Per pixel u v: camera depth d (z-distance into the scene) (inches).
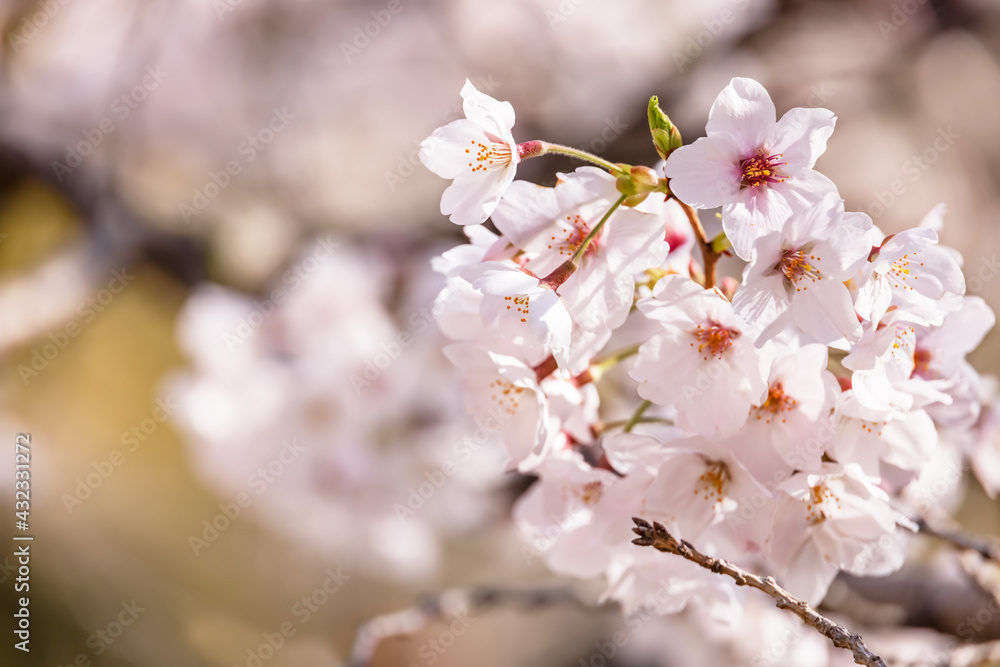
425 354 31.9
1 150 43.4
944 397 25.8
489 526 34.3
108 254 42.7
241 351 32.0
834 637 25.4
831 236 25.4
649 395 26.0
